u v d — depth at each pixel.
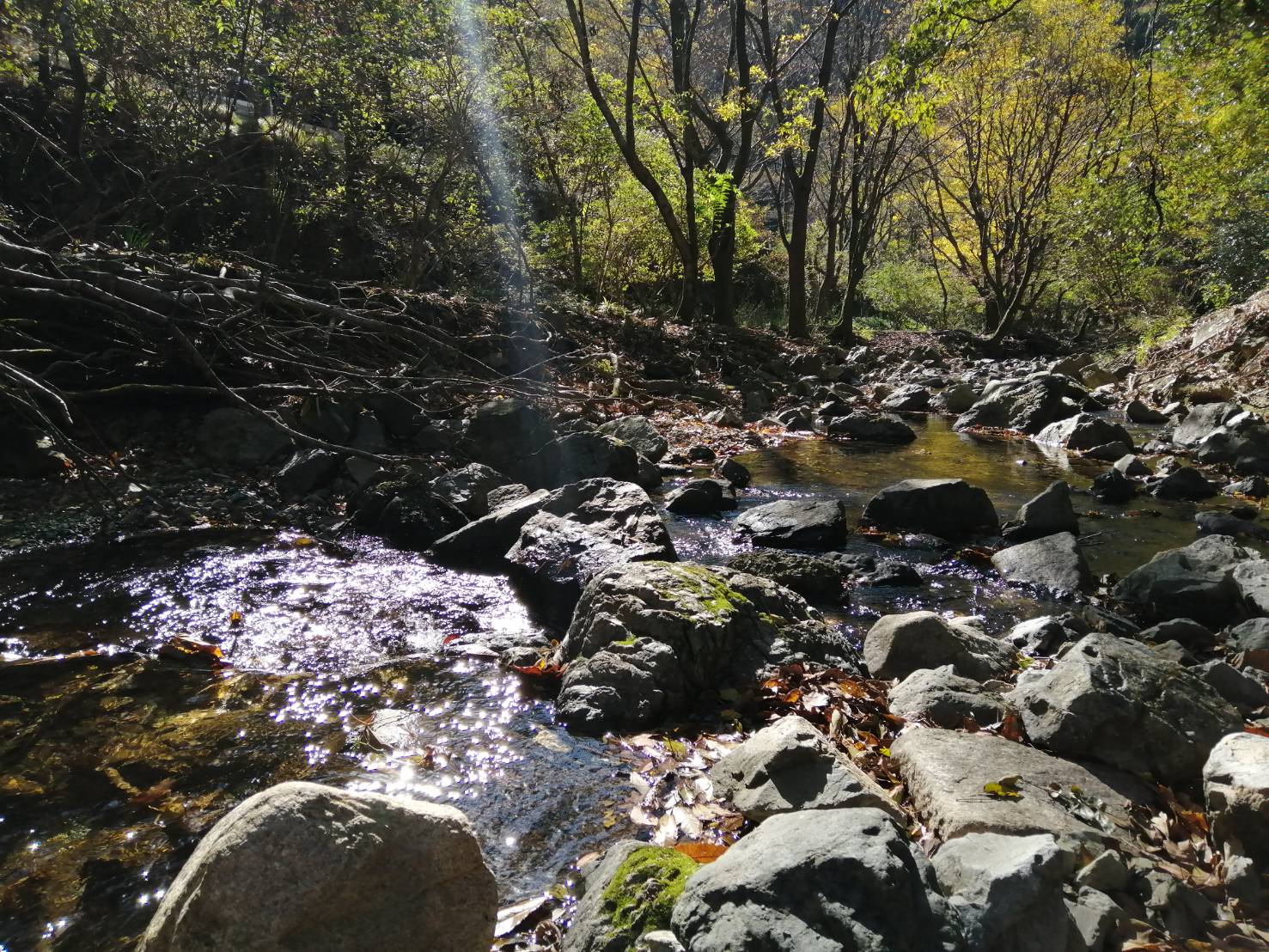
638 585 4.26
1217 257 20.09
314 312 8.81
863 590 5.66
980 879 2.17
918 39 11.59
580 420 9.70
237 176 13.48
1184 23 14.41
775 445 11.14
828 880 1.97
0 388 5.77
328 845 1.83
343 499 7.07
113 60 10.77
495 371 9.45
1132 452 11.02
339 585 5.44
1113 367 20.11
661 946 2.03
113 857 2.81
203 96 12.05
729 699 3.88
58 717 3.70
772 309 28.53
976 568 6.16
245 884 1.78
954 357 24.03
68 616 4.74
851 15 24.12
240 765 3.37
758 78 21.36
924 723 3.52
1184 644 4.70
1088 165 23.70
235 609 4.96
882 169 25.55
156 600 5.04
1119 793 2.96
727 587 4.39
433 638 4.70
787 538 6.56
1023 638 4.76
